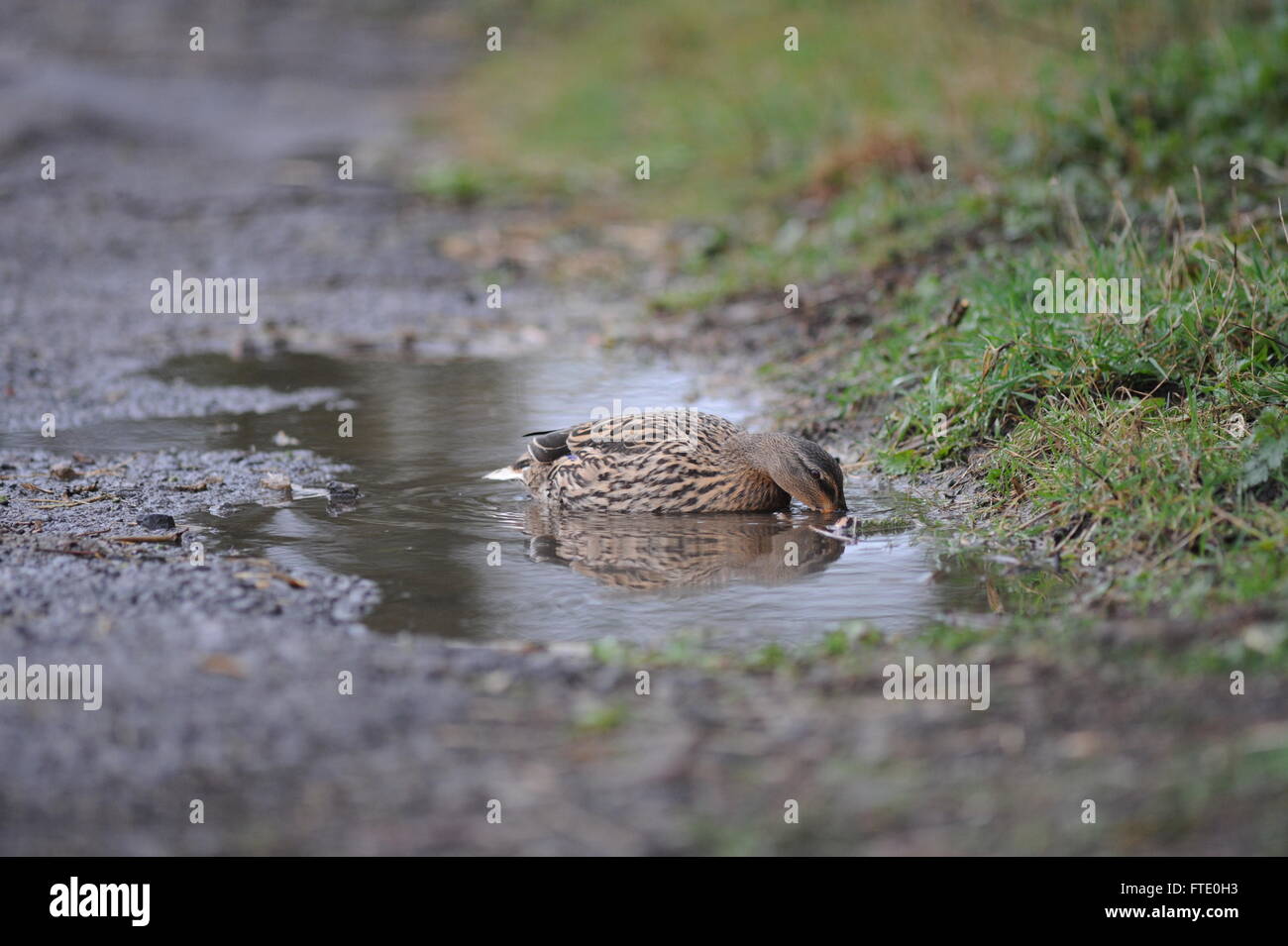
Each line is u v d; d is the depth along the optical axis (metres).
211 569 10.50
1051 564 10.50
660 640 9.30
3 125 35.62
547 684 8.29
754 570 10.88
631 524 12.22
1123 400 12.08
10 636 9.00
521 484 13.31
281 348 19.12
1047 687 7.90
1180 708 7.51
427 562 11.05
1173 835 6.52
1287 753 6.97
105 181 30.81
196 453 14.07
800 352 17.25
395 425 15.29
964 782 7.02
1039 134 20.56
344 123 40.56
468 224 27.03
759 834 6.69
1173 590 9.27
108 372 17.48
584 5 55.06
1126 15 23.27
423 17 62.31
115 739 7.59
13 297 21.50
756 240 22.97
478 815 6.86
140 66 49.66
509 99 42.62
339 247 25.38
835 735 7.53
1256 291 12.76
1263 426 10.66
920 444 13.35
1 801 7.02
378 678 8.37
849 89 28.94
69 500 12.38
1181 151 18.86
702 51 40.47
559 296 21.81
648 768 7.23
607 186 29.42
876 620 9.60
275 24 61.06
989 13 26.00
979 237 18.84
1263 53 20.36
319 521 12.04
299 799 7.01
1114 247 15.33
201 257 24.72
